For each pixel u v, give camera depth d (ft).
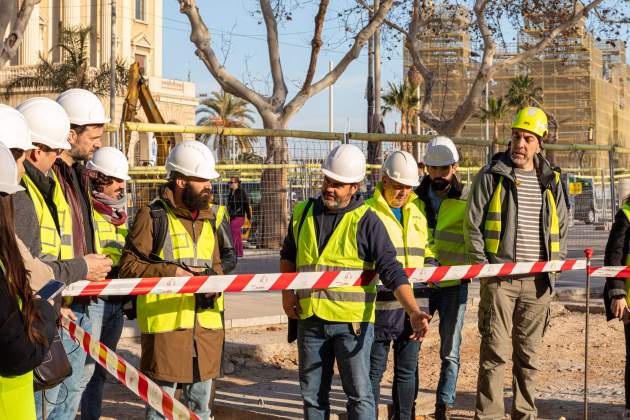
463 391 28.53
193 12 72.49
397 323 21.07
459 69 268.62
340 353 18.26
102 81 152.56
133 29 197.36
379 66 105.09
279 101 75.56
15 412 11.11
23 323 10.70
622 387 28.89
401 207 22.07
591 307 45.78
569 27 88.79
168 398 14.87
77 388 18.48
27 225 14.19
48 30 190.90
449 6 90.22
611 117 346.95
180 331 17.40
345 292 18.10
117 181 21.65
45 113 16.52
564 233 22.56
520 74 249.96
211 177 17.71
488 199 21.81
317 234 18.49
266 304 43.75
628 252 22.97
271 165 45.93
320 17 72.43
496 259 21.76
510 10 86.48
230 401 24.93
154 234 17.67
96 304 19.45
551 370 31.81
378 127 105.60
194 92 194.18
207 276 16.99
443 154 23.77
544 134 21.88
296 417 23.22
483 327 21.79
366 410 18.30
